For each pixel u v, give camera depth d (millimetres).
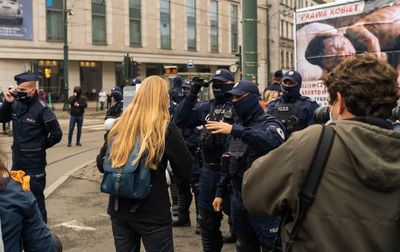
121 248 2662
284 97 4934
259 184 1538
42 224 1710
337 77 1498
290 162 1462
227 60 42750
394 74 1462
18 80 4234
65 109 28312
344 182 1375
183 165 2705
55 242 2027
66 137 14711
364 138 1353
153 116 2617
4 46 28828
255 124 3020
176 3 37656
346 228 1354
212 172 3469
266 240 2852
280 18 48812
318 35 5859
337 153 1398
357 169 1339
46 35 30656
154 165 2549
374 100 1426
